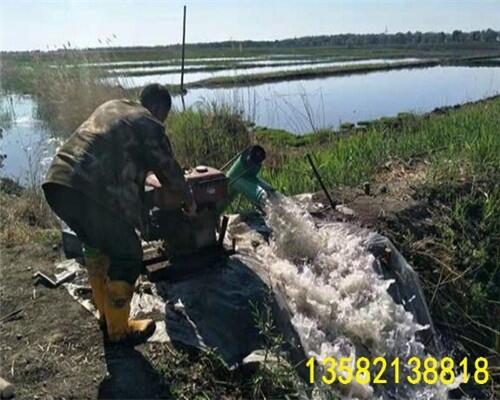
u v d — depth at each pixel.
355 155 7.45
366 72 35.22
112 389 3.34
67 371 3.50
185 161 8.40
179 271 4.31
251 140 9.51
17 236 5.62
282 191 6.63
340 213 5.52
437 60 45.34
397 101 21.22
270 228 5.29
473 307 5.13
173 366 3.55
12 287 4.52
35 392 3.31
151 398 3.30
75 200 3.47
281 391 3.45
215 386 3.46
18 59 19.78
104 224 3.48
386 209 5.61
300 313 4.09
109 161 3.46
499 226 5.76
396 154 7.43
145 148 3.57
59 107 11.48
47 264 4.96
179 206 4.09
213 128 9.16
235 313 3.89
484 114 9.27
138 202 3.61
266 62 43.25
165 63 39.50
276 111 16.03
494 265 5.51
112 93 11.08
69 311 4.16
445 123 8.89
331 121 16.36
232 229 5.35
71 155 3.46
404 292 4.70
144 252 4.50
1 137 12.38
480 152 6.79
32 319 4.06
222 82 24.91
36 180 7.75
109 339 3.74
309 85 26.23
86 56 11.98
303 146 10.77
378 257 4.71
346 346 3.96
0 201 7.18
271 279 4.27
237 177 5.10
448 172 6.41
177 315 3.98
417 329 4.24
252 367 3.56
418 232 5.44
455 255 5.36
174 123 9.32
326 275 4.50
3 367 3.52
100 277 3.78
